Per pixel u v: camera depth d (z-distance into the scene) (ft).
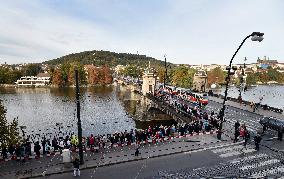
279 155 98.37
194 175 82.07
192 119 148.87
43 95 467.52
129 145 107.76
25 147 96.07
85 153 99.50
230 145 109.40
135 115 252.21
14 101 387.96
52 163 90.33
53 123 236.43
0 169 85.76
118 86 625.82
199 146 107.45
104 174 83.20
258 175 81.66
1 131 95.35
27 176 80.48
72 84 636.48
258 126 138.82
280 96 506.07
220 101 222.28
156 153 99.30
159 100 229.25
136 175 82.48
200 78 299.38
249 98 431.43
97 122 237.66
